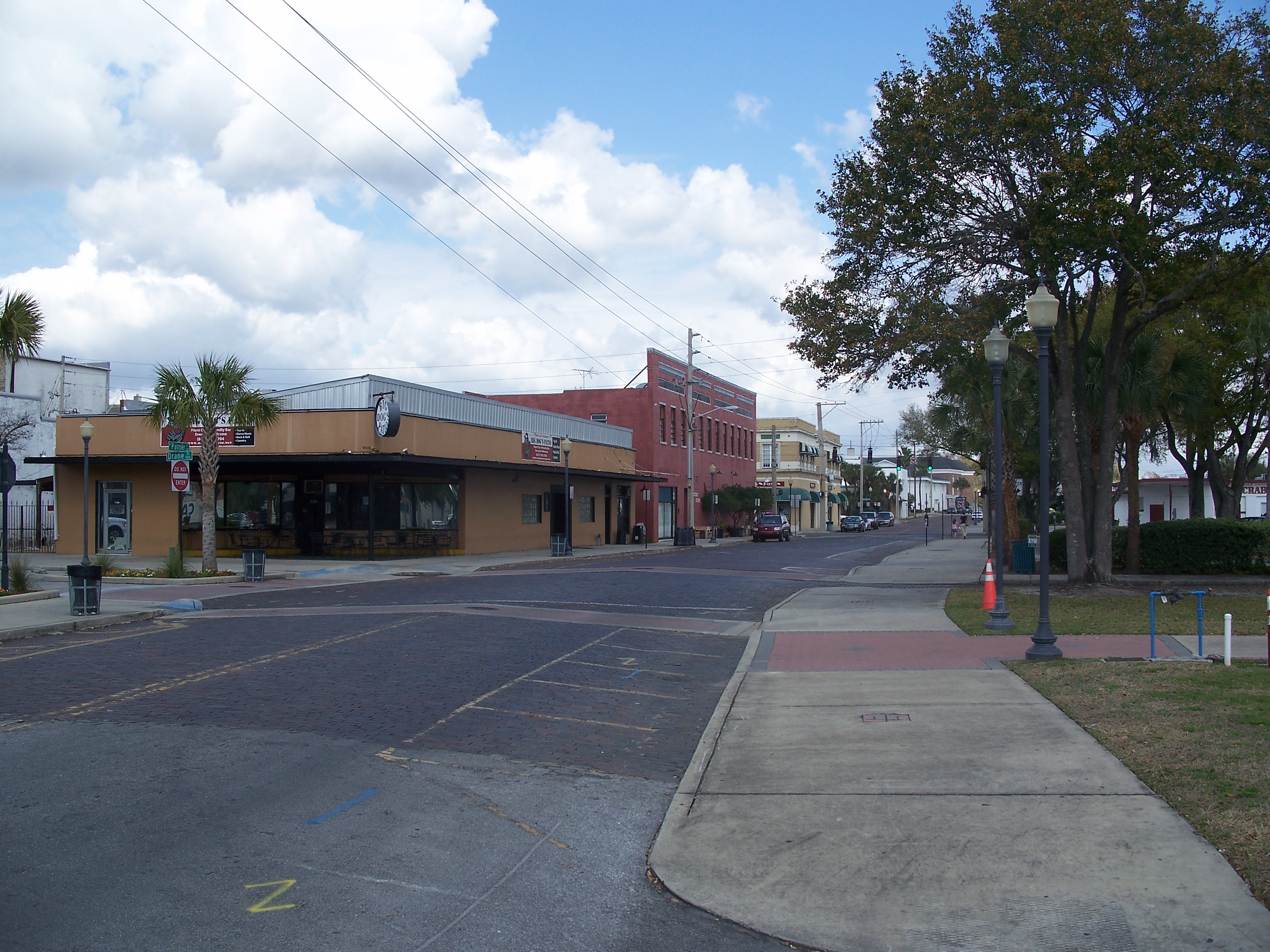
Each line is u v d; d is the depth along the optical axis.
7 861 5.44
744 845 5.77
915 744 7.82
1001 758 7.25
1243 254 17.48
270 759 7.66
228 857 5.55
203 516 25.20
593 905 5.01
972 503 152.50
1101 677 9.92
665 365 53.75
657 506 51.69
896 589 22.86
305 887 5.14
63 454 32.53
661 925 4.77
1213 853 5.19
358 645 13.77
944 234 19.14
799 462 86.06
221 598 20.61
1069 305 19.73
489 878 5.35
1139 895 4.77
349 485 33.00
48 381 44.81
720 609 19.36
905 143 18.14
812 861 5.46
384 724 8.92
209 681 10.93
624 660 12.98
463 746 8.26
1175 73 16.53
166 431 25.06
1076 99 16.59
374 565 29.77
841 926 4.68
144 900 4.93
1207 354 26.91
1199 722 7.70
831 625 15.78
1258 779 6.15
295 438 30.34
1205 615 15.42
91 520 32.91
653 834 6.16
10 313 18.59
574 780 7.32
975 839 5.63
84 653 13.01
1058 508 56.16
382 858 5.60
